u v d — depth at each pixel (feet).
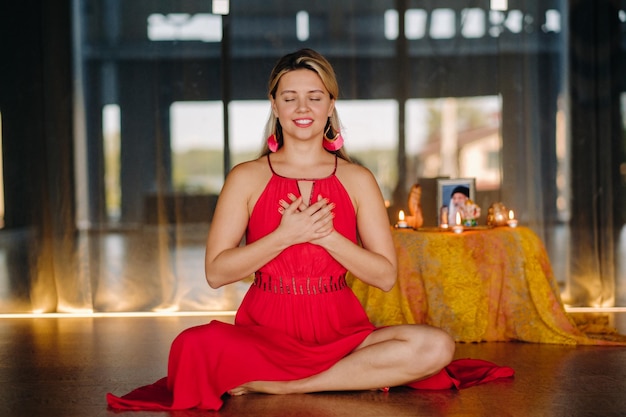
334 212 8.99
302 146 9.14
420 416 8.26
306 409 8.45
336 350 8.87
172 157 17.10
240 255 8.59
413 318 12.97
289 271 8.88
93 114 16.97
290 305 8.93
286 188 8.96
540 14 17.29
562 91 17.28
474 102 17.34
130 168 17.04
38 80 16.81
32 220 16.83
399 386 9.40
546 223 17.30
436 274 13.07
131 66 17.03
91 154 16.96
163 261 17.02
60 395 9.57
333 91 9.20
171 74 17.10
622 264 17.21
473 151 17.35
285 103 8.98
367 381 8.93
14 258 16.80
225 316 16.42
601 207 17.20
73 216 16.90
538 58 17.31
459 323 12.93
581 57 17.22
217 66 17.17
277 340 8.80
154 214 17.07
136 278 17.01
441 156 17.37
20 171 16.80
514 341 13.00
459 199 14.14
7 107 16.75
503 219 13.99
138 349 12.64
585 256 17.20
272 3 17.21
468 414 8.36
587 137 17.21
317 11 17.25
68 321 15.79
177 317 16.33
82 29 16.92
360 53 17.33
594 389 9.50
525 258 13.12
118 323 15.51
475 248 13.15
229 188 9.01
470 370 10.28
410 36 17.33
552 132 17.29
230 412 8.38
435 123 17.35
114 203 17.01
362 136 17.31
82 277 16.90
